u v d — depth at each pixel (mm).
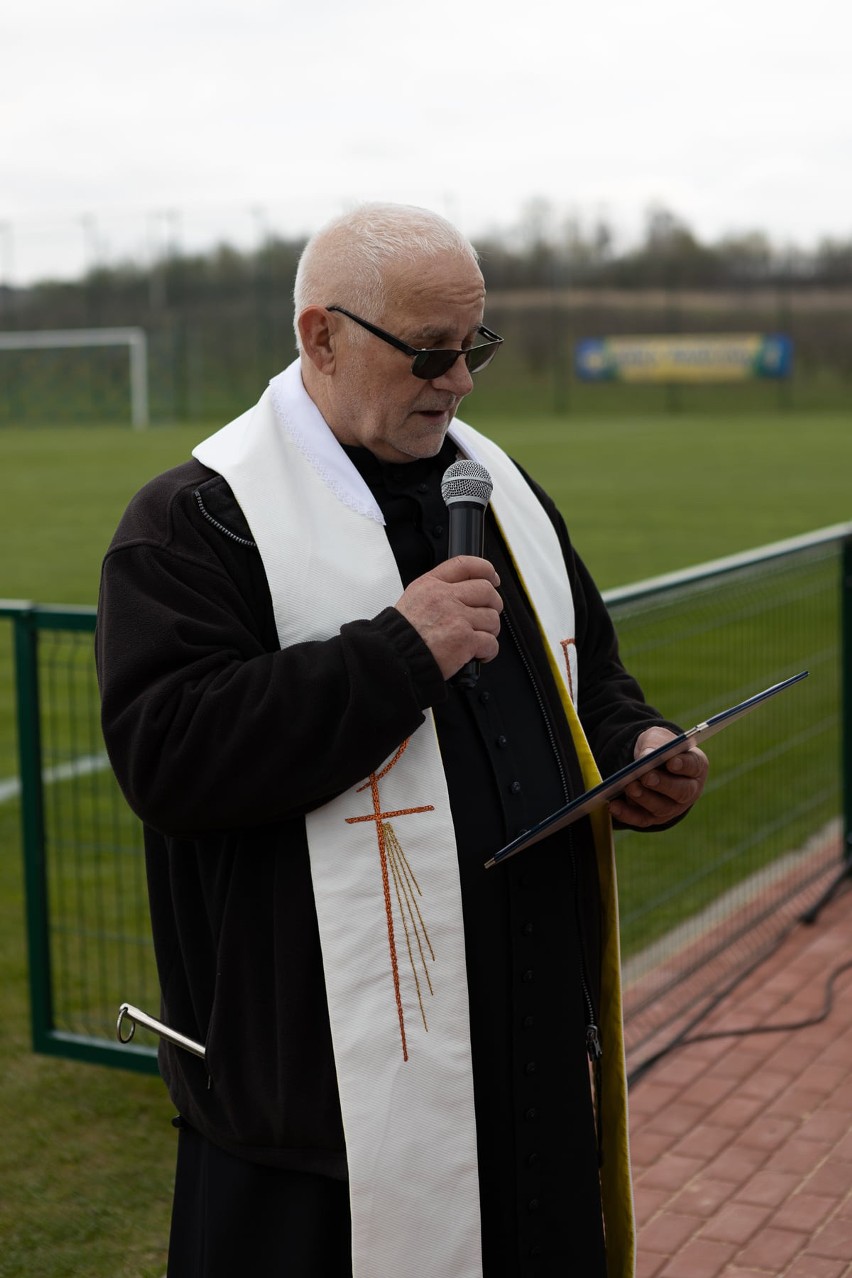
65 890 5191
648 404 42875
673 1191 3064
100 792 6191
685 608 4020
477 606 1686
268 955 1738
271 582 1729
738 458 26094
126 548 1734
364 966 1688
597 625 2180
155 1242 3025
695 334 42812
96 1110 3605
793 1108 3404
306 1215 1731
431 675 1639
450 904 1718
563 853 1878
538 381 43562
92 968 4477
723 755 6516
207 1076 1812
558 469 24328
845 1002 3988
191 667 1675
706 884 5070
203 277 41750
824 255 41781
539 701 1902
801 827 5668
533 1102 1795
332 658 1643
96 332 42688
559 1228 1809
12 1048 3955
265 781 1632
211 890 1792
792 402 42000
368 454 1835
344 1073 1668
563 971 1849
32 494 21500
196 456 1850
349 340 1757
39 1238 3041
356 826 1707
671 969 4250
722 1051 3717
